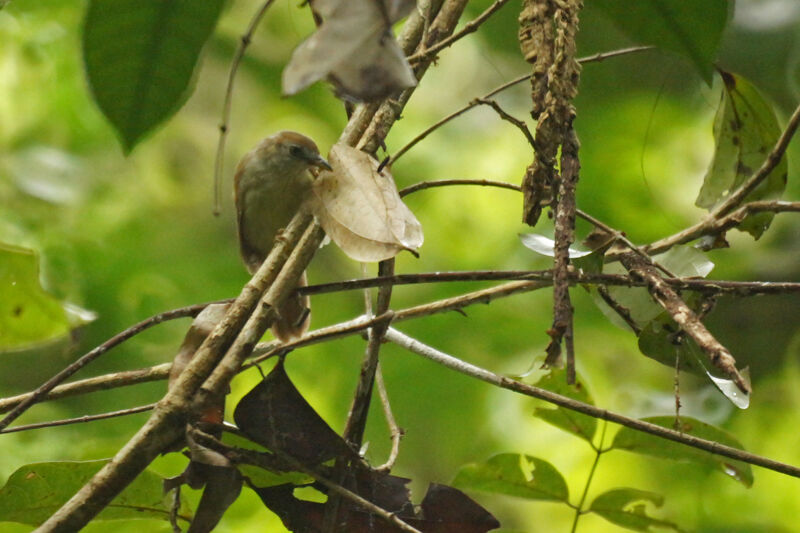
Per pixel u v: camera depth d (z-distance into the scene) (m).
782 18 15.25
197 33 4.08
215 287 14.47
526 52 4.87
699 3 4.63
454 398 14.11
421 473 14.46
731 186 6.45
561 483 6.16
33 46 13.84
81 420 5.06
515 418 14.69
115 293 13.59
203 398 4.45
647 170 14.84
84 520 4.27
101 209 14.37
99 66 4.12
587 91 15.21
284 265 4.70
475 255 15.49
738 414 13.54
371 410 13.88
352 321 5.82
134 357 13.24
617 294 5.62
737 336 14.27
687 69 14.43
